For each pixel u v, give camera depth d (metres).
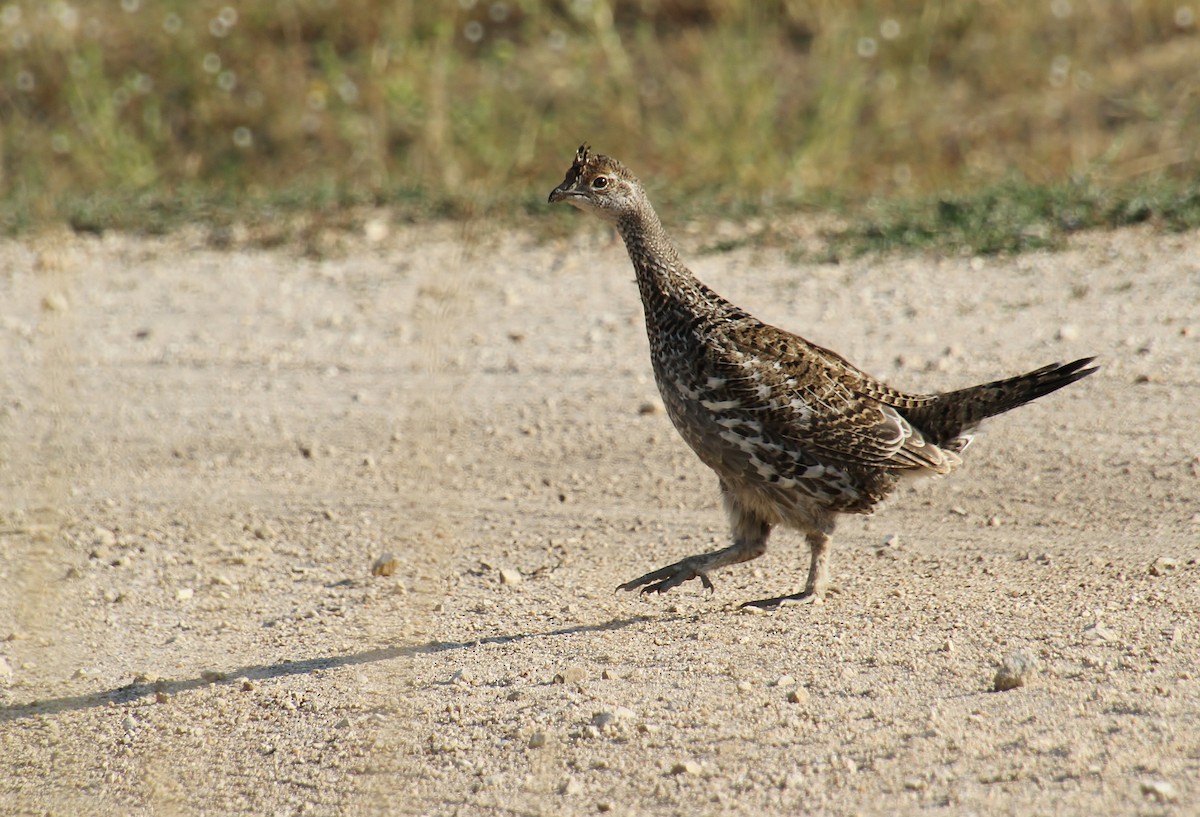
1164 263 37.38
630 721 17.53
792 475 22.03
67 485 29.98
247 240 47.44
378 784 16.66
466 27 58.47
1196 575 21.25
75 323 41.03
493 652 20.73
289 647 21.75
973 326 35.12
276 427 33.00
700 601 22.81
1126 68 51.69
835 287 38.97
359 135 53.78
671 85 54.66
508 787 16.30
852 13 56.31
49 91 57.81
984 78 52.94
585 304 39.88
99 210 49.94
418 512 27.77
